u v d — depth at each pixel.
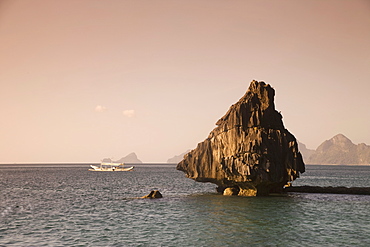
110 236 33.75
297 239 32.72
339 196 69.12
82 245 30.61
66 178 150.25
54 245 30.59
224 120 71.38
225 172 64.12
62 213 46.94
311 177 177.25
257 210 49.16
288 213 46.62
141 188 94.56
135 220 41.69
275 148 65.06
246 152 62.72
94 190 86.44
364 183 126.81
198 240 32.25
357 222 40.72
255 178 61.88
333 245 30.83
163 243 31.25
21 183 112.25
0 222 40.50
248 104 68.06
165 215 45.12
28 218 43.12
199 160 71.75
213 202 58.06
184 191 84.12
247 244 31.03
